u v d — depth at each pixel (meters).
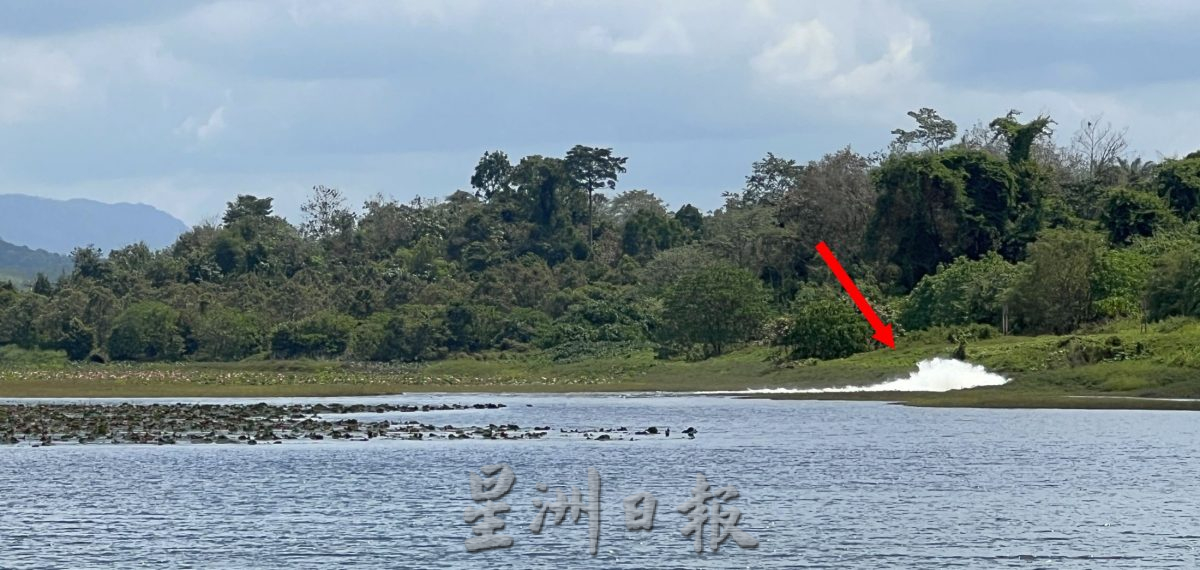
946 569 29.61
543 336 130.62
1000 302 96.62
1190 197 118.94
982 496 39.44
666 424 63.84
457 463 47.62
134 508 37.75
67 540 33.06
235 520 35.78
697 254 142.75
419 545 32.38
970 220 116.25
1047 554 31.05
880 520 35.47
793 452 50.66
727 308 110.56
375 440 55.97
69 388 100.81
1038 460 47.53
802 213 133.12
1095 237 102.31
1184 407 65.75
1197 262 87.94
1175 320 84.62
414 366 126.94
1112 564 30.00
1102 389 73.50
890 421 63.91
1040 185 120.81
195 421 64.56
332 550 31.80
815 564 30.20
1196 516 35.78
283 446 53.94
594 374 109.62
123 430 60.09
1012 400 72.31
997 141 141.62
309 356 139.88
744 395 85.88
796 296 121.06
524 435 57.72
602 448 52.44
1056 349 81.19
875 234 120.81
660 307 128.38
